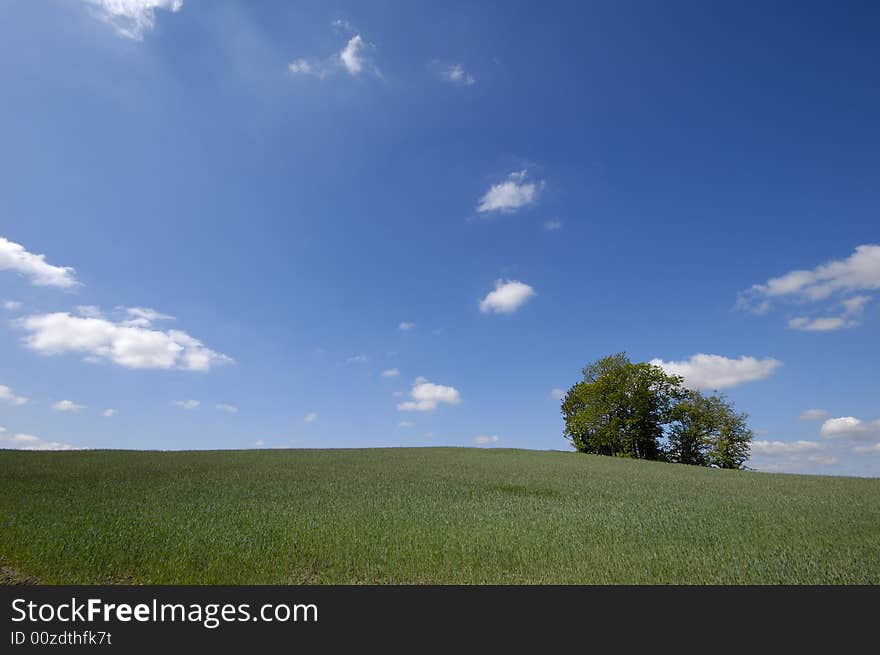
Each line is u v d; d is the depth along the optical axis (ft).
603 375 214.48
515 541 45.16
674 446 219.61
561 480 102.42
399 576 36.99
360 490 82.33
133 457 136.05
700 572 37.32
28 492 70.74
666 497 78.28
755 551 42.42
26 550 39.58
